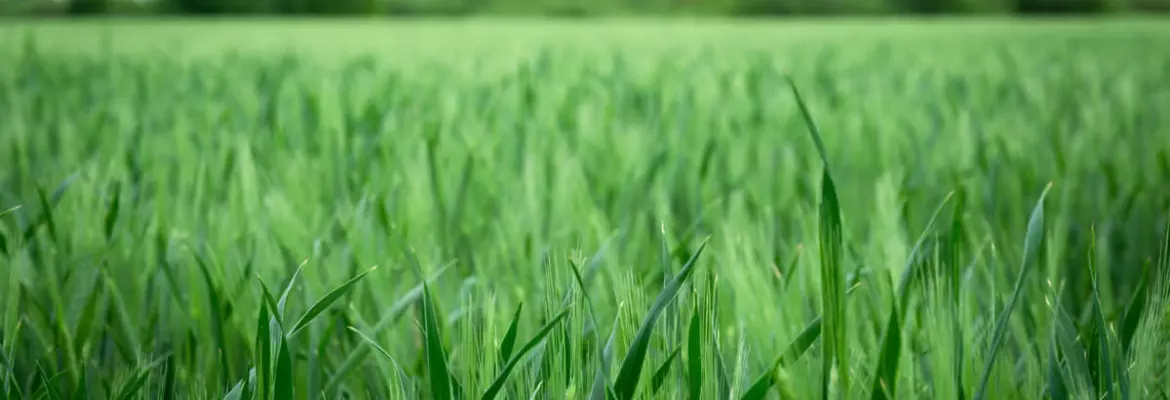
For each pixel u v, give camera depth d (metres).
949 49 11.17
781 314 1.07
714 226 1.96
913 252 0.98
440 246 1.71
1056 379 0.89
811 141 2.98
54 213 1.69
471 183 2.21
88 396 1.19
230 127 3.79
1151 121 3.37
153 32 20.19
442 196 2.06
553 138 3.00
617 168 2.59
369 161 2.63
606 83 5.90
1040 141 2.93
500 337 1.10
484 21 36.91
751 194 2.13
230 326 1.30
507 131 3.27
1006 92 5.36
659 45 12.52
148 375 1.06
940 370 0.90
